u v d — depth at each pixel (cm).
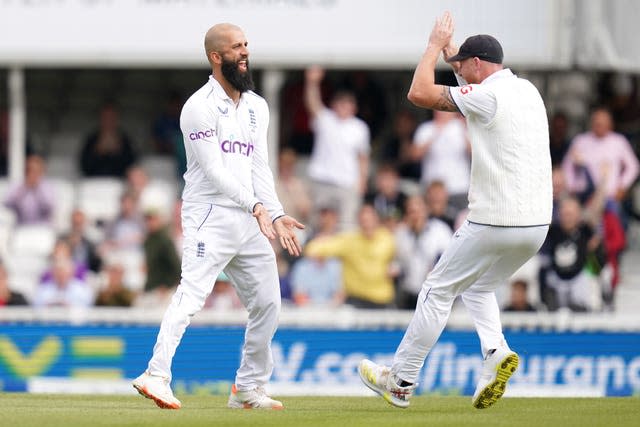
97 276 4828
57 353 4088
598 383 4153
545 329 4153
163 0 4828
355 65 4825
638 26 4794
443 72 5044
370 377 2461
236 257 2477
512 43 4766
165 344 2408
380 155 5422
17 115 5147
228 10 4822
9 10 4844
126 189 5194
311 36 4812
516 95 2289
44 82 5725
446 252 2353
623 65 4778
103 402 2717
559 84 5391
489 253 2320
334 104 5103
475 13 4766
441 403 2664
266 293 2495
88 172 5362
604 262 4669
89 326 4091
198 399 2881
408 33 4809
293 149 5425
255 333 2519
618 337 4162
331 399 2898
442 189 4659
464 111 2284
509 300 4469
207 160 2395
